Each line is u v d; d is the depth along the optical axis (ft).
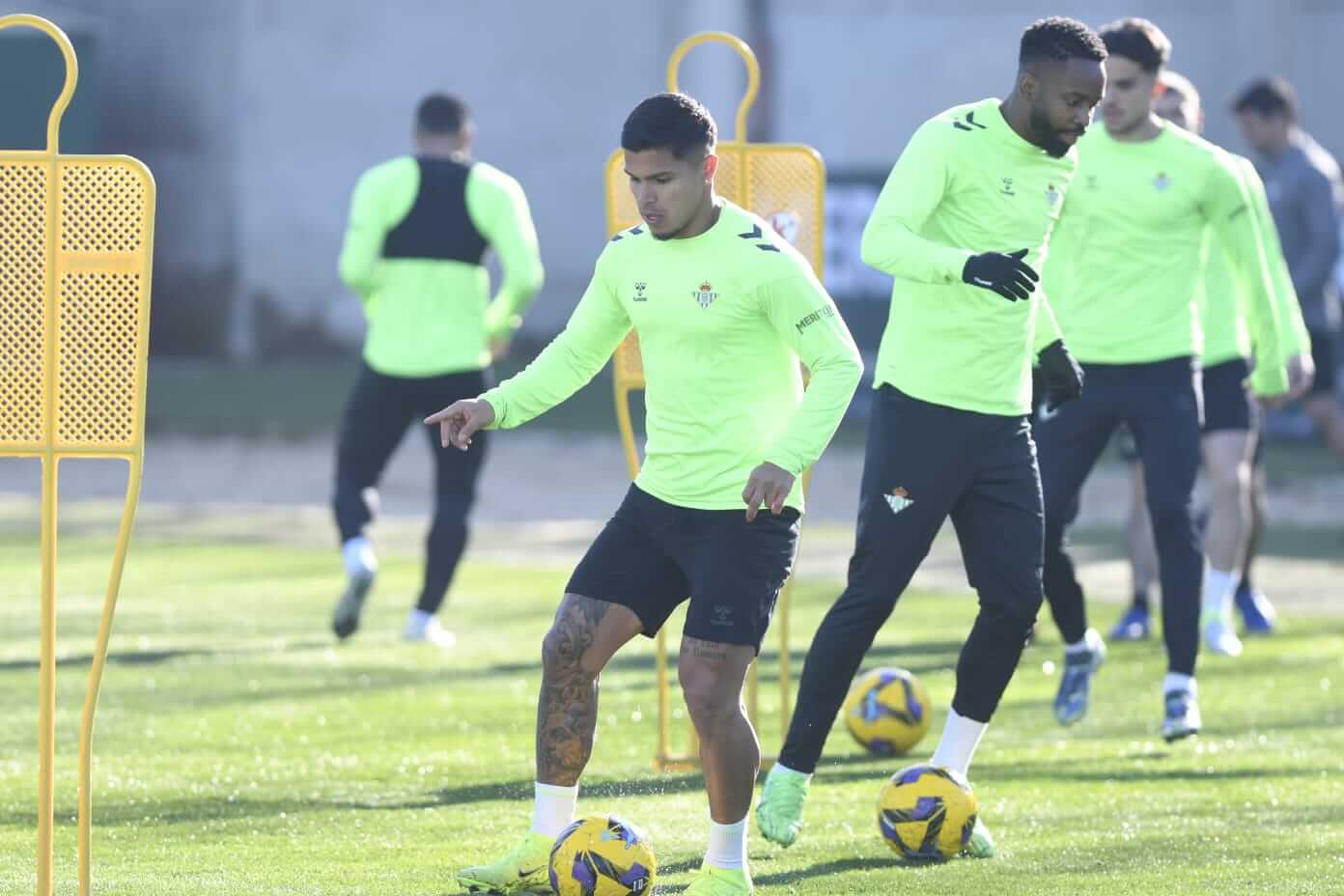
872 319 219.41
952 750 58.70
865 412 224.33
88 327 44.47
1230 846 57.21
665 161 47.52
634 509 50.16
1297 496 177.68
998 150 57.31
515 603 116.06
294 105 309.42
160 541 143.54
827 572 129.18
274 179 309.83
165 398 255.50
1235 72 292.81
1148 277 75.25
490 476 189.67
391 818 60.39
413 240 98.94
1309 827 59.93
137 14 308.81
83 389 44.37
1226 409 94.84
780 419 49.65
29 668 89.97
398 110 309.01
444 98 101.65
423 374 99.04
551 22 306.55
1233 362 94.02
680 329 48.83
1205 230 77.10
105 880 51.37
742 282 48.34
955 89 298.56
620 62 305.53
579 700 50.47
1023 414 58.13
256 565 131.85
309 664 92.84
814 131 300.20
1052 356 60.70
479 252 100.58
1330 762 71.67
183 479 186.09
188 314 311.47
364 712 80.48
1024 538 57.36
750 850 56.90
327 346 311.27
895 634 103.55
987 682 58.18
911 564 57.16
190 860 54.08
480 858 54.65
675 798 64.39
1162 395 74.90
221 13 308.81
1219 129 293.84
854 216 215.31
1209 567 97.40
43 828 44.04
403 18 307.99
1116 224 75.15
